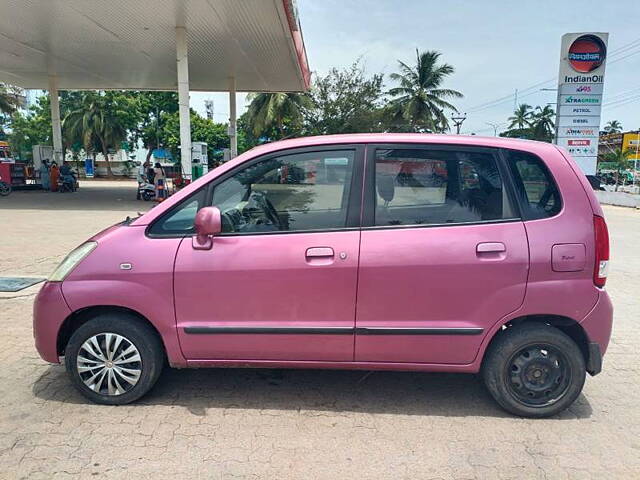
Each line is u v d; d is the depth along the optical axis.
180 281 3.12
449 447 2.87
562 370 3.17
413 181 3.16
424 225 3.10
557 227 3.05
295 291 3.09
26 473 2.56
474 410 3.32
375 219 3.12
